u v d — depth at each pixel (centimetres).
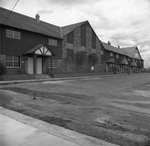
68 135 372
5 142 336
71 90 1180
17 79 1677
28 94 934
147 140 365
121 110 657
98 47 3431
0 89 1079
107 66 3788
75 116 547
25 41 1936
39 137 360
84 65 2994
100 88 1345
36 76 1888
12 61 1806
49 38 2280
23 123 451
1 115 525
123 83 1812
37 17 2492
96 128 428
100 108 671
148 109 689
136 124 487
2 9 2012
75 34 2792
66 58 2584
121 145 336
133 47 5944
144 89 1347
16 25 1830
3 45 1703
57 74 2189
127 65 4953
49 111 597
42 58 2191
